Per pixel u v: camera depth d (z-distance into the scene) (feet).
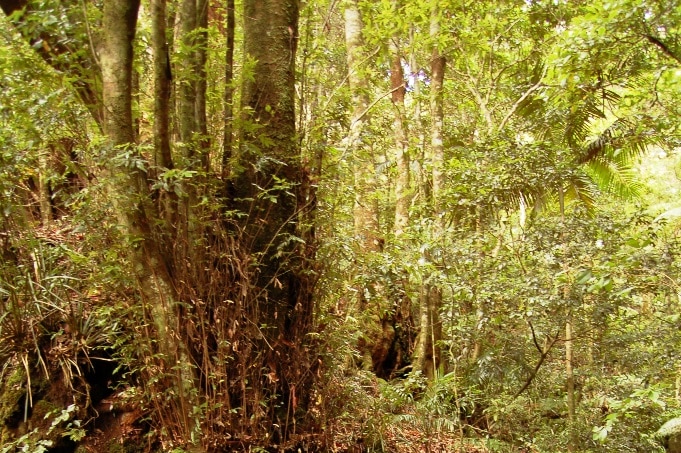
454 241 16.69
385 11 20.52
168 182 11.17
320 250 13.48
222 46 13.46
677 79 14.10
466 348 17.21
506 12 24.47
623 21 12.85
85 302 12.56
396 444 15.97
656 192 37.86
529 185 17.44
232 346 11.60
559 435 16.08
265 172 12.96
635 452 15.28
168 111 11.28
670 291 14.76
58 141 11.44
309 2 15.06
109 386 12.14
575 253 15.47
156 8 10.78
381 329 23.29
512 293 15.29
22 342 12.16
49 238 13.12
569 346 16.35
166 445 11.33
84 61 11.23
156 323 10.88
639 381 15.85
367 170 22.49
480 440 17.38
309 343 13.20
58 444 11.57
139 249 10.74
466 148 21.62
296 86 15.81
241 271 11.78
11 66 10.52
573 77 14.75
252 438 11.55
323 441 12.80
